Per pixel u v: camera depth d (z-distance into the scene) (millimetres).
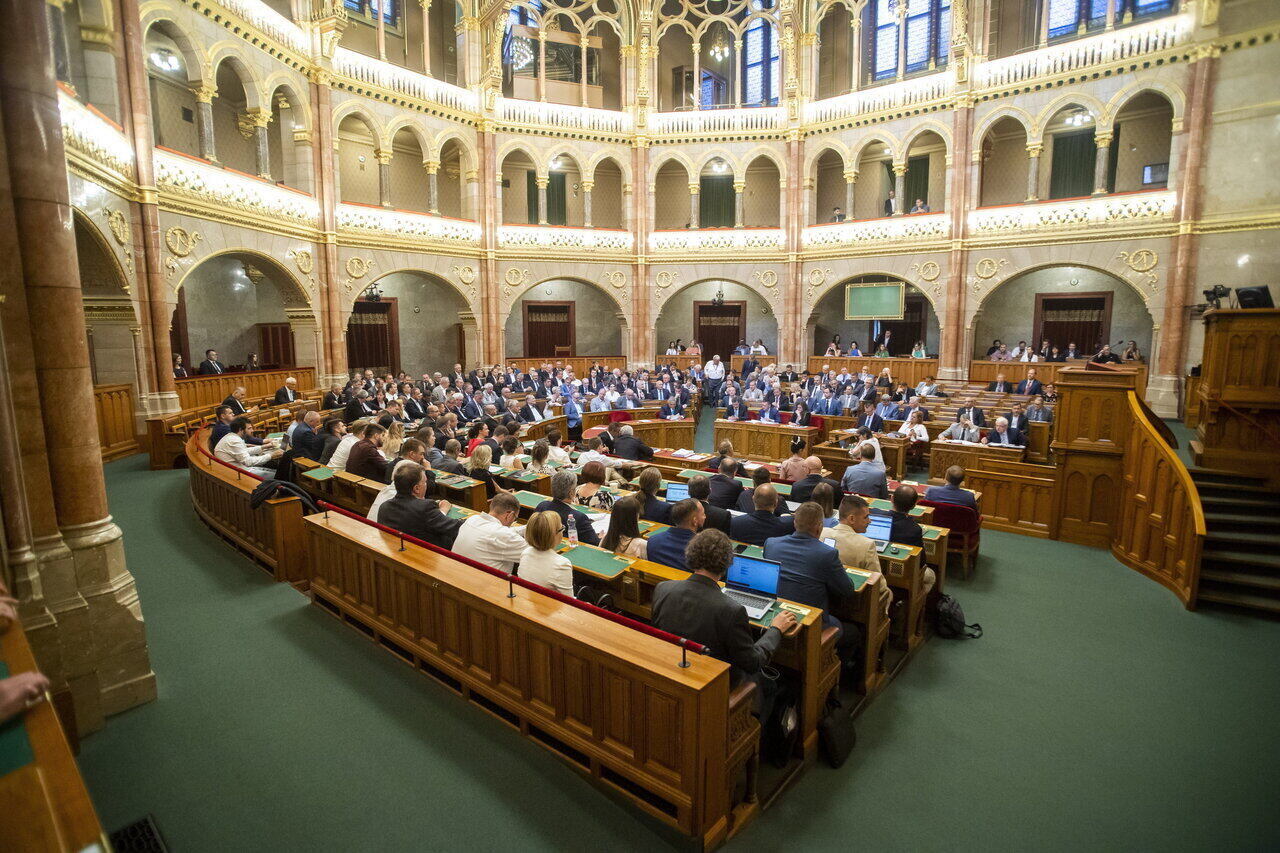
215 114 19500
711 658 3652
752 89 26453
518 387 20469
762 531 5922
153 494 10656
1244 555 7395
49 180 4223
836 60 25797
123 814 3756
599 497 7195
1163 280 18156
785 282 24562
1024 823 4059
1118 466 9156
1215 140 17188
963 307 21297
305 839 3607
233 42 15469
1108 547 9305
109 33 12234
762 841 3844
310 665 5367
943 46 22859
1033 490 9922
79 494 4488
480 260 23156
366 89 19719
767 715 4258
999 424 12453
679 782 3553
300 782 4039
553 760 4246
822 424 16328
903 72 21984
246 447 9930
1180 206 17688
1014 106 20094
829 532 5785
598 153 24641
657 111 25938
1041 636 6656
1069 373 9414
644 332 25562
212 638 5805
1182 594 7523
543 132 23812
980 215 20812
